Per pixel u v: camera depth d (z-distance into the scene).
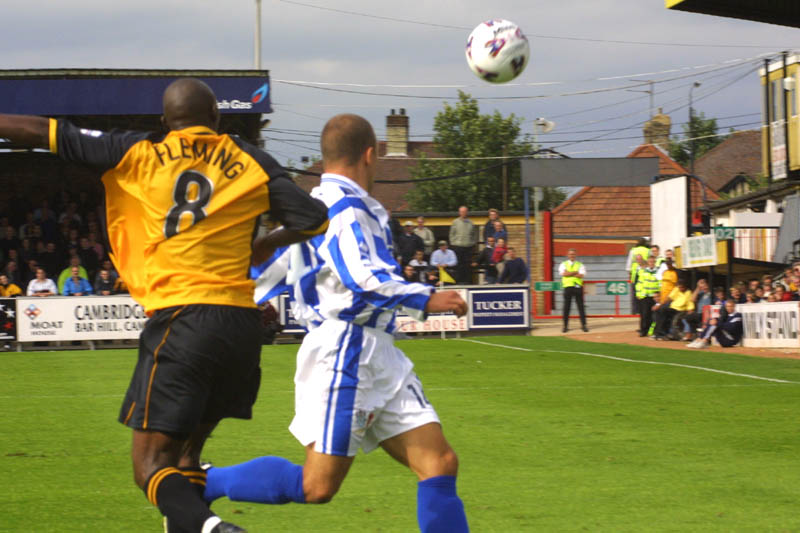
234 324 9.28
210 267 9.32
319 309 9.73
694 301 51.81
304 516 13.50
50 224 57.69
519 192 149.62
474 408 25.25
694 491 15.13
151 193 9.33
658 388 29.86
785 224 68.06
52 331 49.41
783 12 55.56
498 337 54.50
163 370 9.09
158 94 53.81
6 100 52.50
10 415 24.39
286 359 41.28
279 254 10.07
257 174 9.48
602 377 33.22
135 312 50.34
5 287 51.56
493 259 59.81
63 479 16.16
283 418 23.27
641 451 18.73
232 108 53.41
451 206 150.12
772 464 17.38
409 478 16.06
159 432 9.08
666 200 70.69
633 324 64.62
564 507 14.08
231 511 13.81
